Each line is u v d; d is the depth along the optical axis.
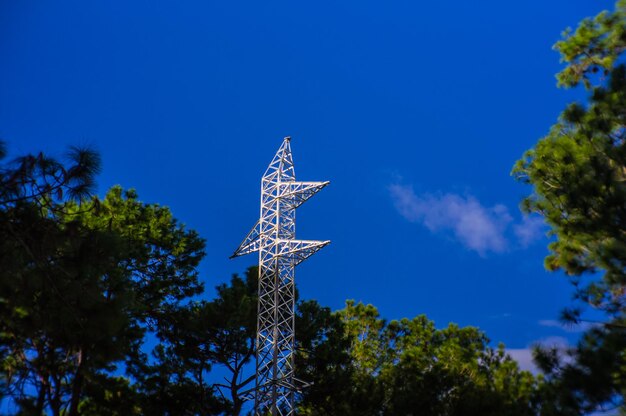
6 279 10.01
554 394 12.83
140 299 22.91
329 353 24.39
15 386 11.16
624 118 15.62
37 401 11.03
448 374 20.31
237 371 24.48
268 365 23.56
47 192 10.03
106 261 10.59
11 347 11.73
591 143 15.48
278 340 24.02
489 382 19.86
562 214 15.52
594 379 11.96
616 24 18.42
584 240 15.15
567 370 12.46
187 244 25.27
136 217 24.50
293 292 25.97
